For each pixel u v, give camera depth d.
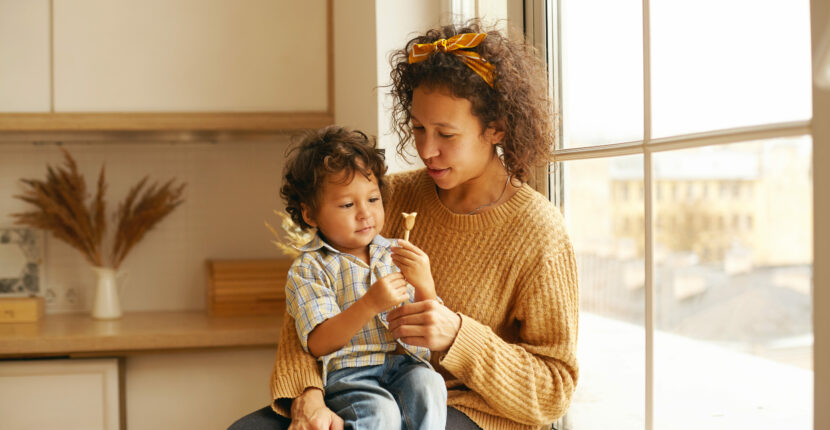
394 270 1.25
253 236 2.60
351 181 1.19
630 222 1.45
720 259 1.12
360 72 2.01
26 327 2.21
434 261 1.31
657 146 1.20
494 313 1.27
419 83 1.20
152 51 2.24
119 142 2.51
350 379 1.17
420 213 1.35
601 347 1.50
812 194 0.89
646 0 1.23
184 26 2.26
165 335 2.10
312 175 1.19
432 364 1.31
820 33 0.87
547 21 1.57
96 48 2.22
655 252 1.21
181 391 2.20
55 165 2.48
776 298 1.02
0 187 2.46
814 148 0.89
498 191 1.31
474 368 1.16
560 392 1.21
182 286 2.56
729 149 1.06
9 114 2.18
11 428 2.08
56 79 2.20
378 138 1.86
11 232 2.46
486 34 1.20
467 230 1.29
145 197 2.43
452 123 1.19
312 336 1.16
